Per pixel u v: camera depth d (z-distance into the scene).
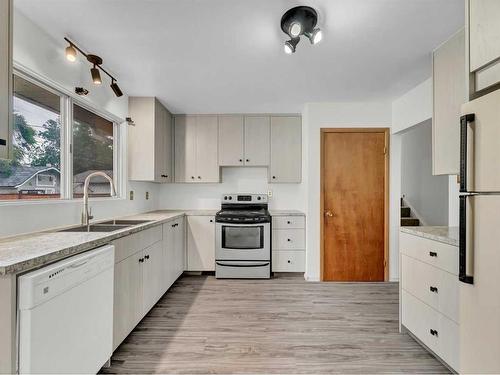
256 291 3.20
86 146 2.64
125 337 2.02
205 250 3.77
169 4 1.65
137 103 3.30
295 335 2.22
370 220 3.54
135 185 3.46
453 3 1.63
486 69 1.32
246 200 4.17
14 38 1.73
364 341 2.14
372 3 1.64
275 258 3.72
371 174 3.54
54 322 1.26
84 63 2.43
